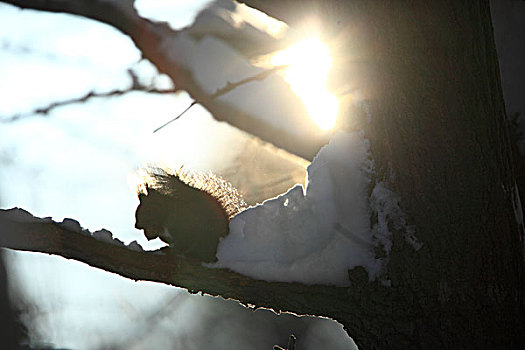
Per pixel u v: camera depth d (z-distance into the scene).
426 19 2.98
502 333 3.01
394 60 3.01
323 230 3.03
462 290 3.01
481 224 3.01
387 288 3.01
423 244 3.01
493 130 3.03
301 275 3.02
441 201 3.01
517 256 3.04
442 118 3.00
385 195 3.03
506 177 3.04
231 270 3.04
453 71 2.99
